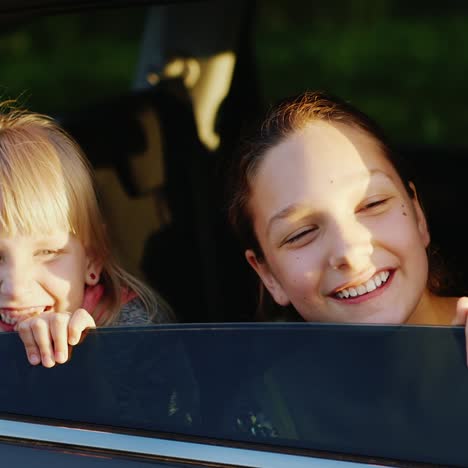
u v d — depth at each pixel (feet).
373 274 8.25
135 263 12.06
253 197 8.86
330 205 8.30
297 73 35.78
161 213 12.43
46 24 40.96
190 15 12.69
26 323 7.13
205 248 12.43
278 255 8.68
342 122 8.77
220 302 12.30
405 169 9.18
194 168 12.60
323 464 6.04
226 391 6.42
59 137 9.96
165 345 6.67
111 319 10.06
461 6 40.52
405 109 32.65
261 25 41.19
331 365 6.23
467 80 34.19
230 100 13.07
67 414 6.73
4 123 9.89
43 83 37.73
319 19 41.45
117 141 12.35
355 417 6.09
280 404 6.27
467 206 13.33
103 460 6.45
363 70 35.88
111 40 41.39
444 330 6.07
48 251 9.19
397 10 41.27
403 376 6.07
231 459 6.22
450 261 12.15
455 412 5.91
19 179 9.12
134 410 6.58
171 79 12.78
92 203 9.89
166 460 6.34
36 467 6.50
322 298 8.45
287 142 8.61
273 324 6.46
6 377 7.02
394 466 5.92
